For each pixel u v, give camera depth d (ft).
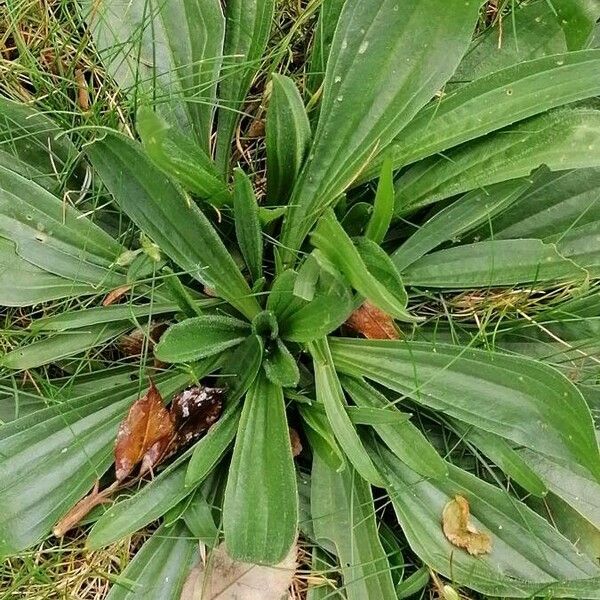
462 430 1.13
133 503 1.01
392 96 1.05
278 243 1.09
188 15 1.13
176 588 1.08
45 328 1.06
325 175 1.08
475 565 1.08
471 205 1.07
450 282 1.10
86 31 1.13
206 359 1.09
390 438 1.07
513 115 1.03
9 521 1.02
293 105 1.02
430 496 1.11
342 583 1.13
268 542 1.00
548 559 1.07
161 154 0.86
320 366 1.06
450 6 1.00
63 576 1.11
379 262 0.97
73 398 1.09
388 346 1.10
